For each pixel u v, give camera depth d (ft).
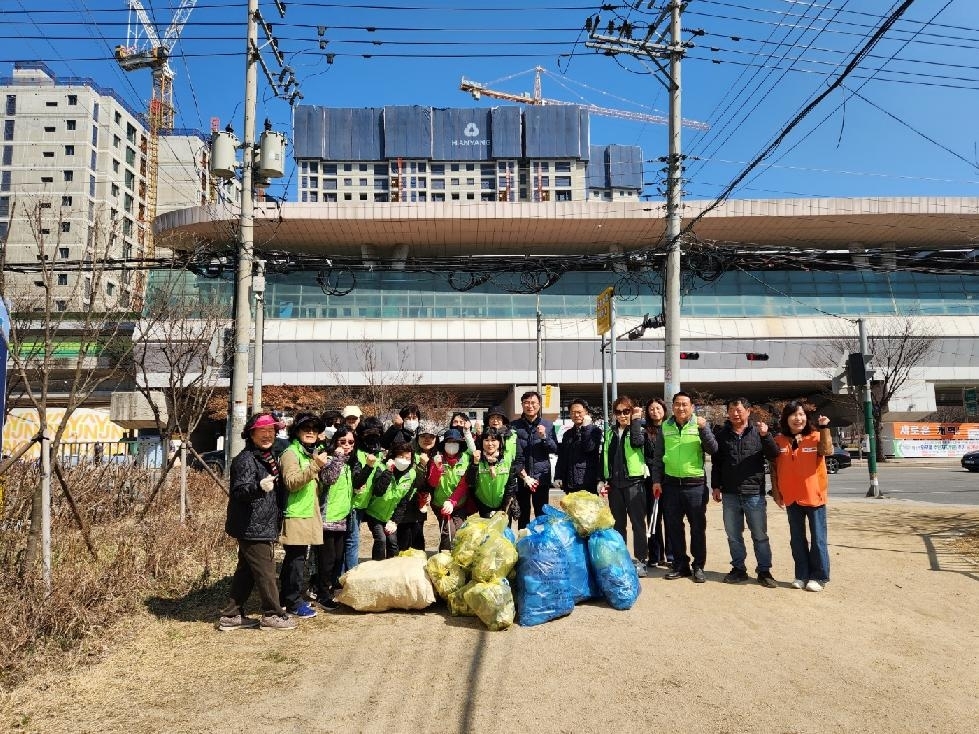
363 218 141.90
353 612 20.61
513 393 146.41
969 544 29.73
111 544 27.55
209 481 52.75
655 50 45.21
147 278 119.65
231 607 18.88
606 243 159.02
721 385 155.22
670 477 24.27
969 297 156.04
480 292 151.94
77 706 13.69
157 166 278.87
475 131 502.79
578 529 20.94
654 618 19.45
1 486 26.12
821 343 148.46
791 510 23.09
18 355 27.73
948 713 13.34
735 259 55.98
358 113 502.38
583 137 504.43
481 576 18.98
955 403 182.19
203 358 51.83
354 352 142.61
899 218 147.54
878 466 118.32
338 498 21.77
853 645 17.26
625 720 12.99
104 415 68.95
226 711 13.44
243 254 39.27
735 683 14.78
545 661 16.08
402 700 13.93
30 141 254.88
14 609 16.62
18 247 214.90
